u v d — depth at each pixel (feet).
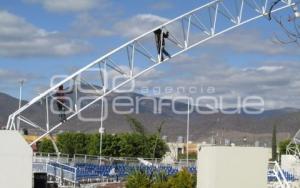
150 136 323.78
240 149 94.12
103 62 154.20
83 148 374.43
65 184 184.44
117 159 262.67
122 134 361.51
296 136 252.21
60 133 388.37
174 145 418.51
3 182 82.12
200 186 99.66
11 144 82.58
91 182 194.70
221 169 94.02
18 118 149.28
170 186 142.41
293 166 201.87
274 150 320.91
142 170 173.78
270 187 144.77
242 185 94.07
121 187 176.35
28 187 82.74
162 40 154.92
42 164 192.85
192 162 276.00
